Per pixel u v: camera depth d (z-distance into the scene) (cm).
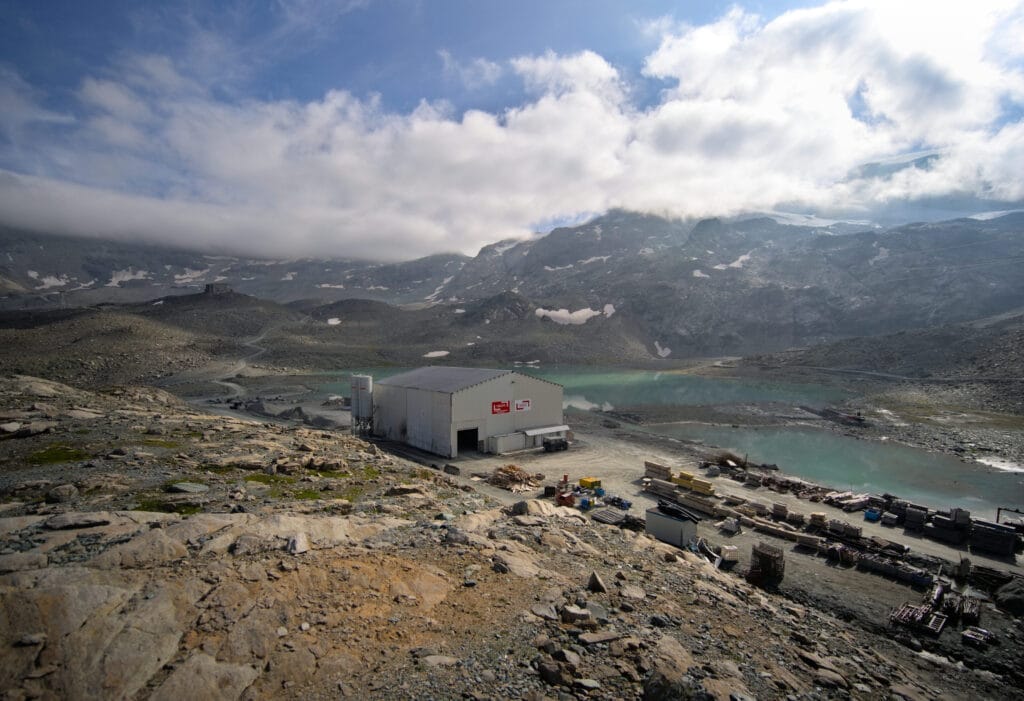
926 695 1249
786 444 6888
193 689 819
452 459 5009
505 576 1402
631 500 3844
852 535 3081
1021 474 5419
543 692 905
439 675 924
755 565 2627
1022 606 2325
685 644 1173
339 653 962
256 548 1376
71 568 1135
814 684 1116
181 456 2725
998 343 12425
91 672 834
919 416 8762
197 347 18025
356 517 1830
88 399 4766
